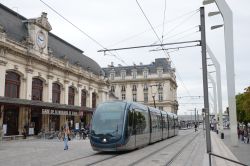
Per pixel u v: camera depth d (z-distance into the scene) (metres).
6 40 35.28
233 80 22.08
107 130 19.69
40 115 42.22
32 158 17.16
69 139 34.19
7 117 36.09
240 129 39.03
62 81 48.34
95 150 19.84
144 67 102.31
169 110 98.50
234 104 22.53
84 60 59.75
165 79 99.50
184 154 19.67
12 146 25.72
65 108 42.31
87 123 57.19
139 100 101.12
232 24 21.58
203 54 21.53
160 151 21.55
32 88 41.12
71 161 15.70
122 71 103.44
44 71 43.38
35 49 40.62
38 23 41.31
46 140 34.22
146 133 25.17
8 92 36.53
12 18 39.47
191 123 133.75
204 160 16.42
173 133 42.94
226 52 21.80
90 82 58.28
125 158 17.03
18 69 37.78
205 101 21.36
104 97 64.56
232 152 21.03
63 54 50.78
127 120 20.45
